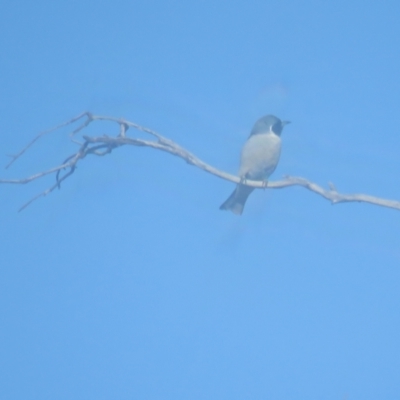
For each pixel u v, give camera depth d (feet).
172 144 34.78
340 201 34.73
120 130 34.45
